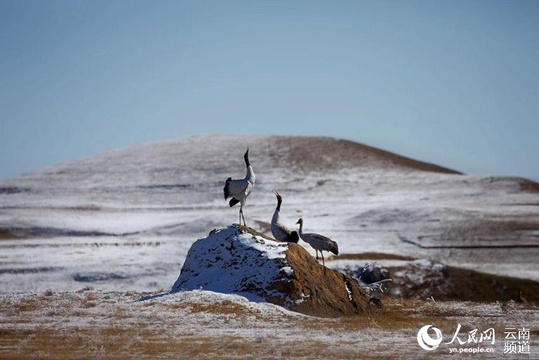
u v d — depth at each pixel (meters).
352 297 109.44
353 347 78.19
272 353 73.44
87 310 102.31
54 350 75.81
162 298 106.25
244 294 105.19
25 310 104.75
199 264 114.88
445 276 191.88
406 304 128.38
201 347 77.25
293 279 104.69
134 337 83.50
